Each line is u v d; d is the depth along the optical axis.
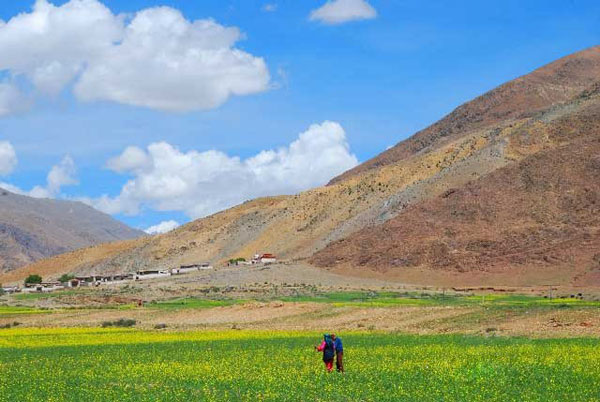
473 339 59.00
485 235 179.88
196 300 123.62
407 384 36.00
